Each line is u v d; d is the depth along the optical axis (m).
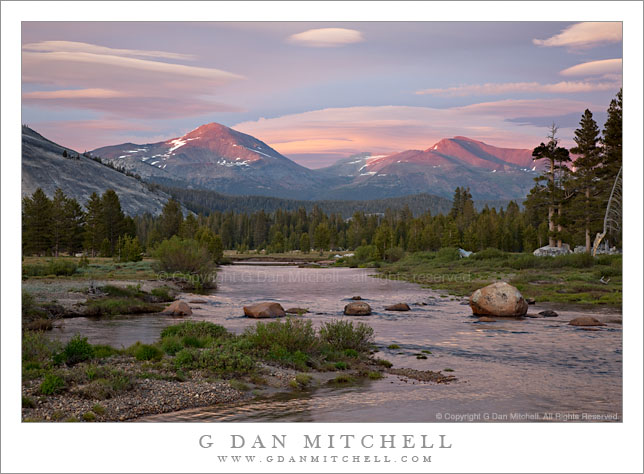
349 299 44.75
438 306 39.75
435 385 16.39
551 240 91.56
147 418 12.73
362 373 17.92
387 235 131.88
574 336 25.88
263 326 20.92
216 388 15.22
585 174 83.12
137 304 35.44
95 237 121.00
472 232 131.12
